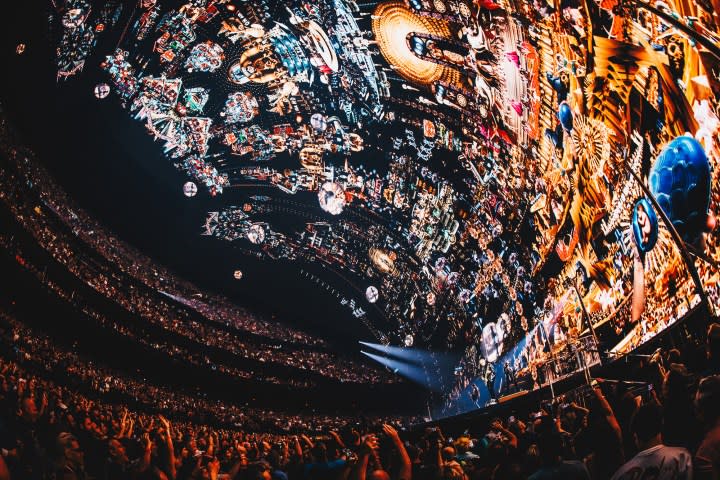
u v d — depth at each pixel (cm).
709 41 1282
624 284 2233
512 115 3130
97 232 4812
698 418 342
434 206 4866
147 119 4703
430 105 3884
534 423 670
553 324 3353
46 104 4028
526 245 3753
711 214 1489
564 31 2172
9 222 3056
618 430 518
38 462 802
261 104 4750
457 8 2845
